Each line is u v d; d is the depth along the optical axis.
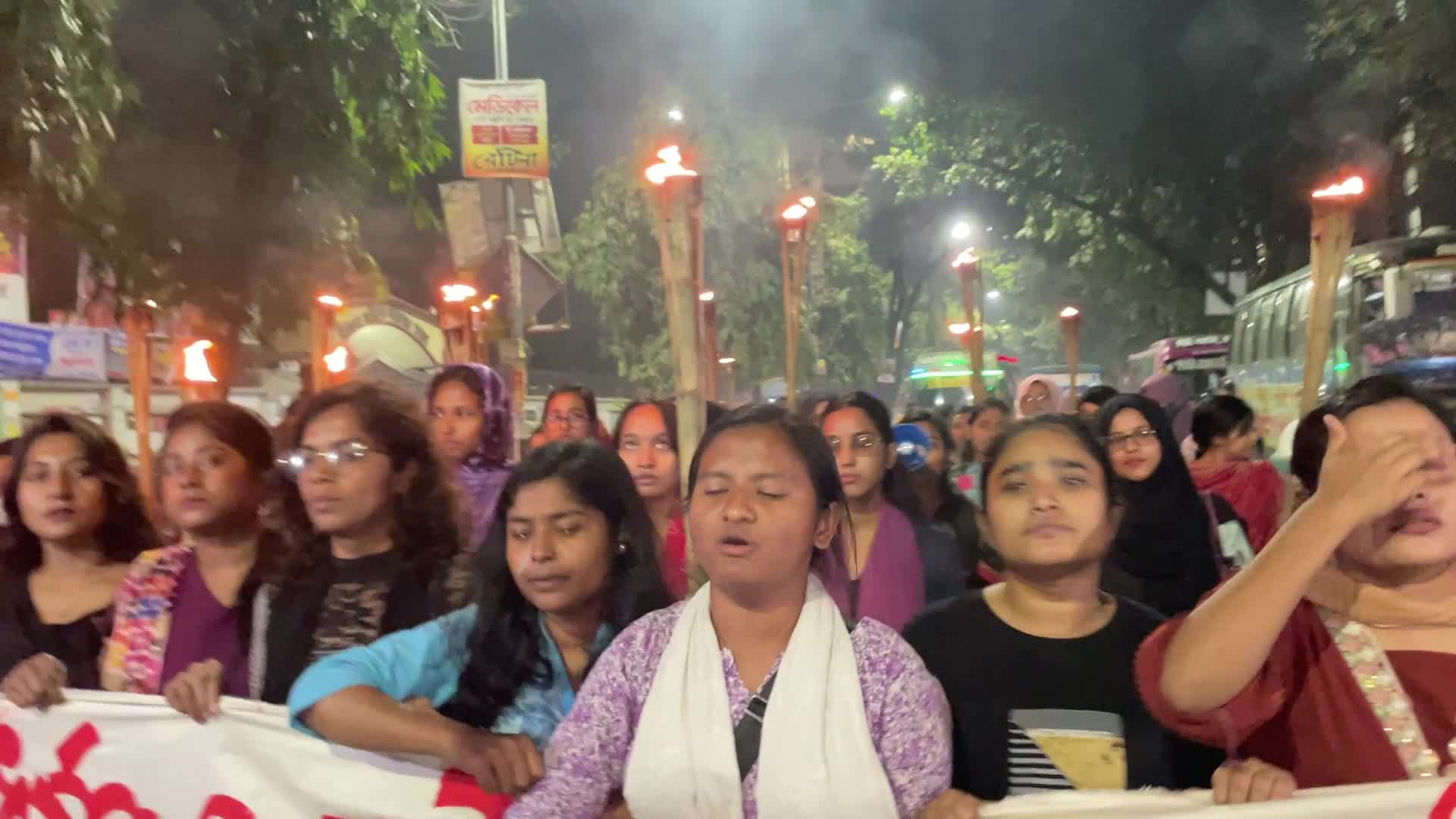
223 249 8.02
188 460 2.94
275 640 2.75
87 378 11.51
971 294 6.26
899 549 3.63
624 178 20.66
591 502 2.36
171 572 3.03
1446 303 9.70
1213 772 2.21
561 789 2.04
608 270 20.72
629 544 2.45
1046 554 2.32
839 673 1.96
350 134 8.36
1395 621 2.03
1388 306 9.76
